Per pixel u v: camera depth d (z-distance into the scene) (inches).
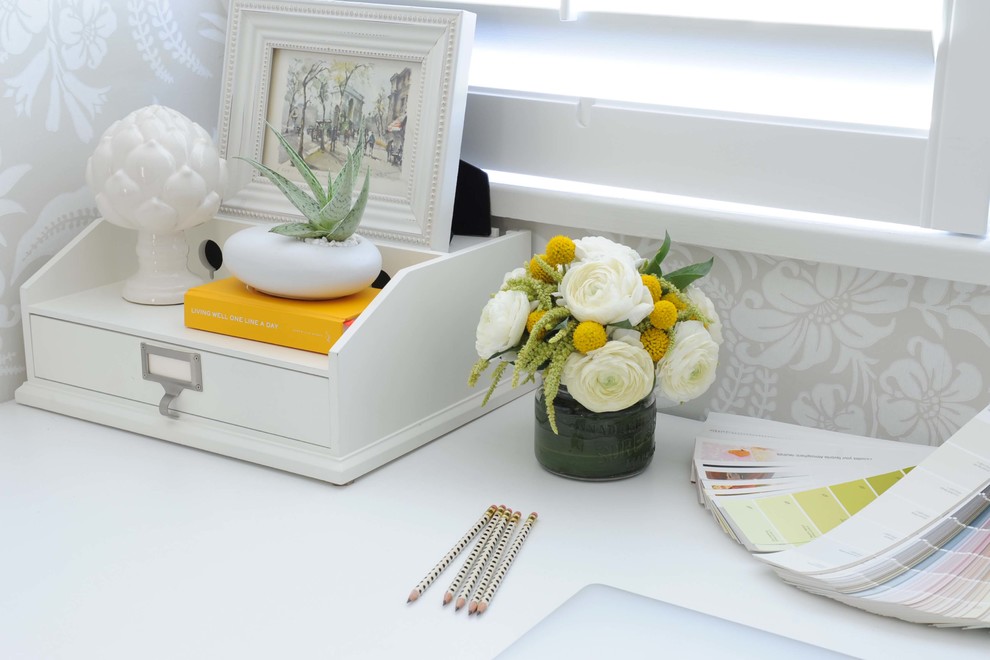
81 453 40.3
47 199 46.0
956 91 37.9
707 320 37.3
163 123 42.8
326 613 29.5
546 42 46.3
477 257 43.9
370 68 45.0
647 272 38.3
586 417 37.3
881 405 42.1
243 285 43.0
